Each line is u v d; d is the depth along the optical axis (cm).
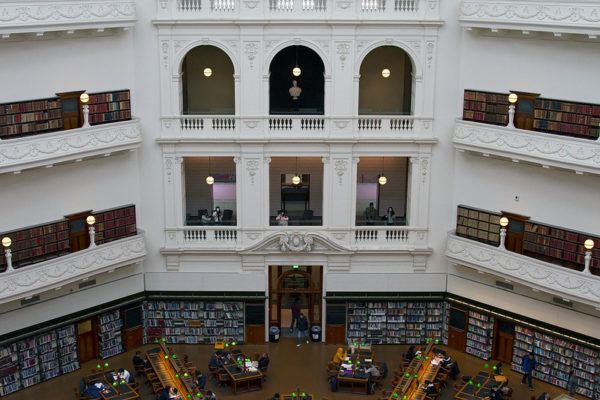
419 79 3194
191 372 3109
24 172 2894
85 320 3216
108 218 3203
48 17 2745
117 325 3350
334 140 3209
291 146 3247
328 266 3384
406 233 3359
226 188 3703
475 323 3347
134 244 3234
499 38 3047
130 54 3147
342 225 3328
